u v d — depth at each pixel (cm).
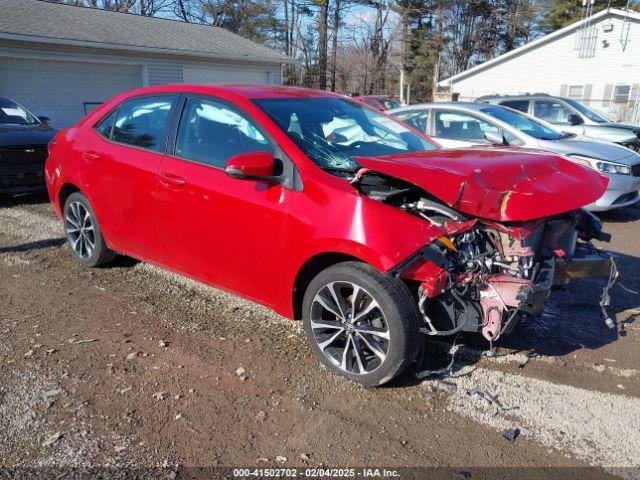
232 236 358
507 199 290
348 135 384
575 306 447
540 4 5059
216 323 401
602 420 291
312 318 331
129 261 531
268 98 386
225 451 262
